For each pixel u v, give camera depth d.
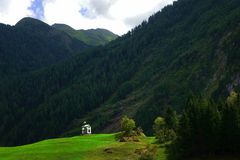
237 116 82.06
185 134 83.19
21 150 97.62
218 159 79.00
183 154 82.50
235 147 81.31
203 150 83.00
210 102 91.88
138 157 82.06
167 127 96.56
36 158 86.75
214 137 81.69
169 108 98.50
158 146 90.44
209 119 82.50
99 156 86.00
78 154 88.00
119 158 83.44
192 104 87.38
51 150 93.69
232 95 96.19
